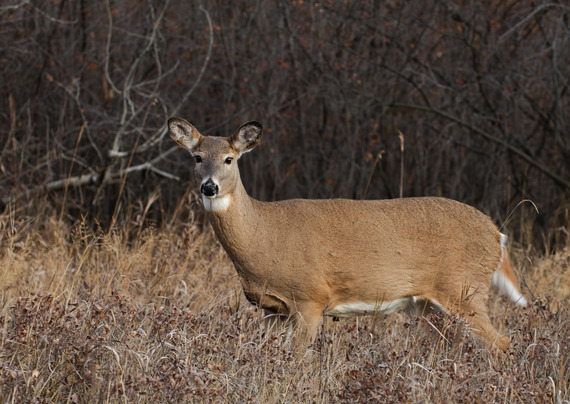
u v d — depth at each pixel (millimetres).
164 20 23156
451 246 11680
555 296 13750
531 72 22078
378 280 11453
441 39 22969
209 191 10852
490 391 8922
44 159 21203
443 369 9266
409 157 23188
